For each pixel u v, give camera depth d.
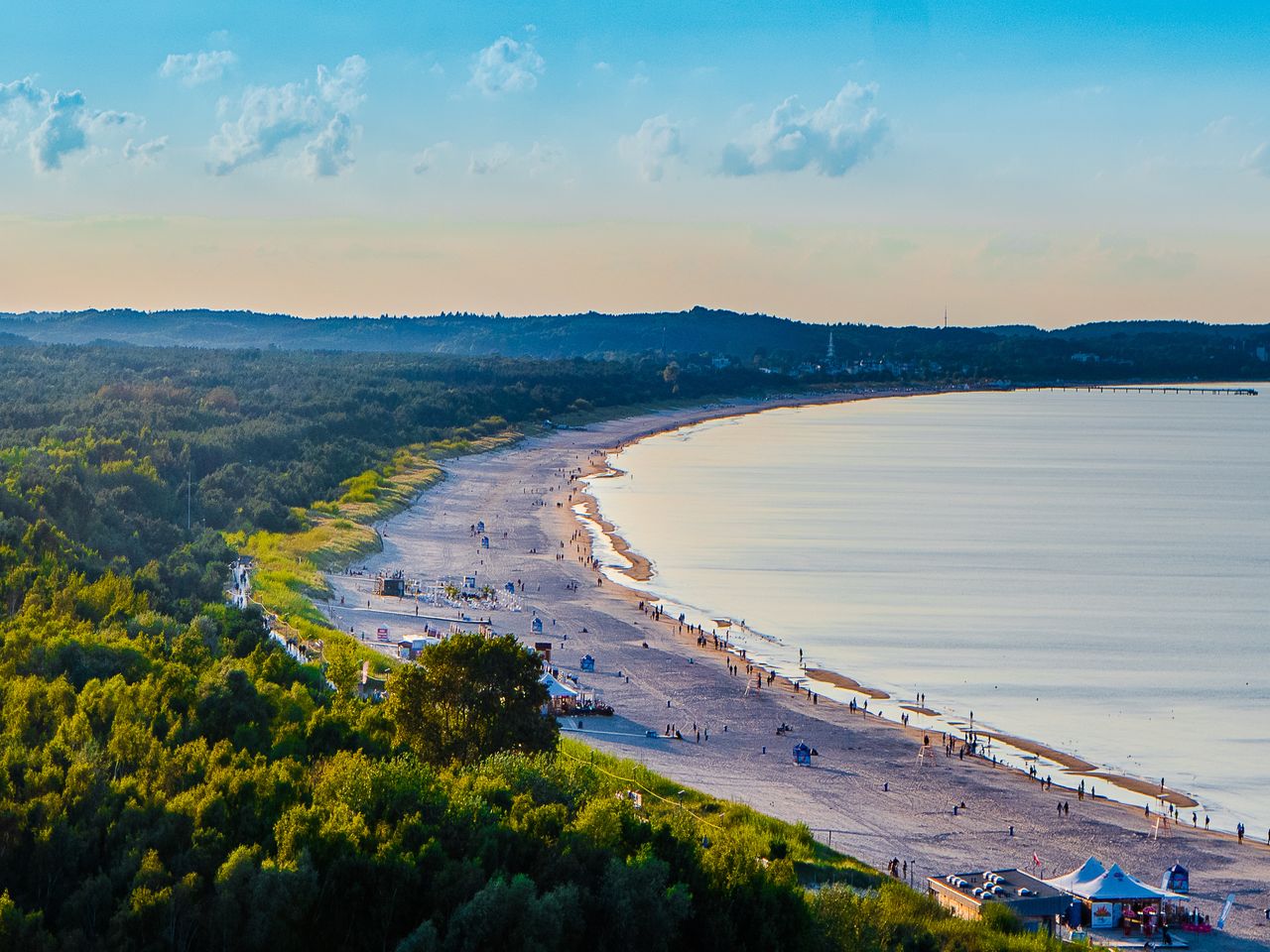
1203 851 114.94
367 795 83.50
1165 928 97.19
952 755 140.12
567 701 150.88
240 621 147.62
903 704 160.38
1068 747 144.62
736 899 79.88
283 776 85.75
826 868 101.44
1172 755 142.62
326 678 138.75
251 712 101.69
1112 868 102.00
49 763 86.94
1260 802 128.88
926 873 105.81
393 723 108.94
